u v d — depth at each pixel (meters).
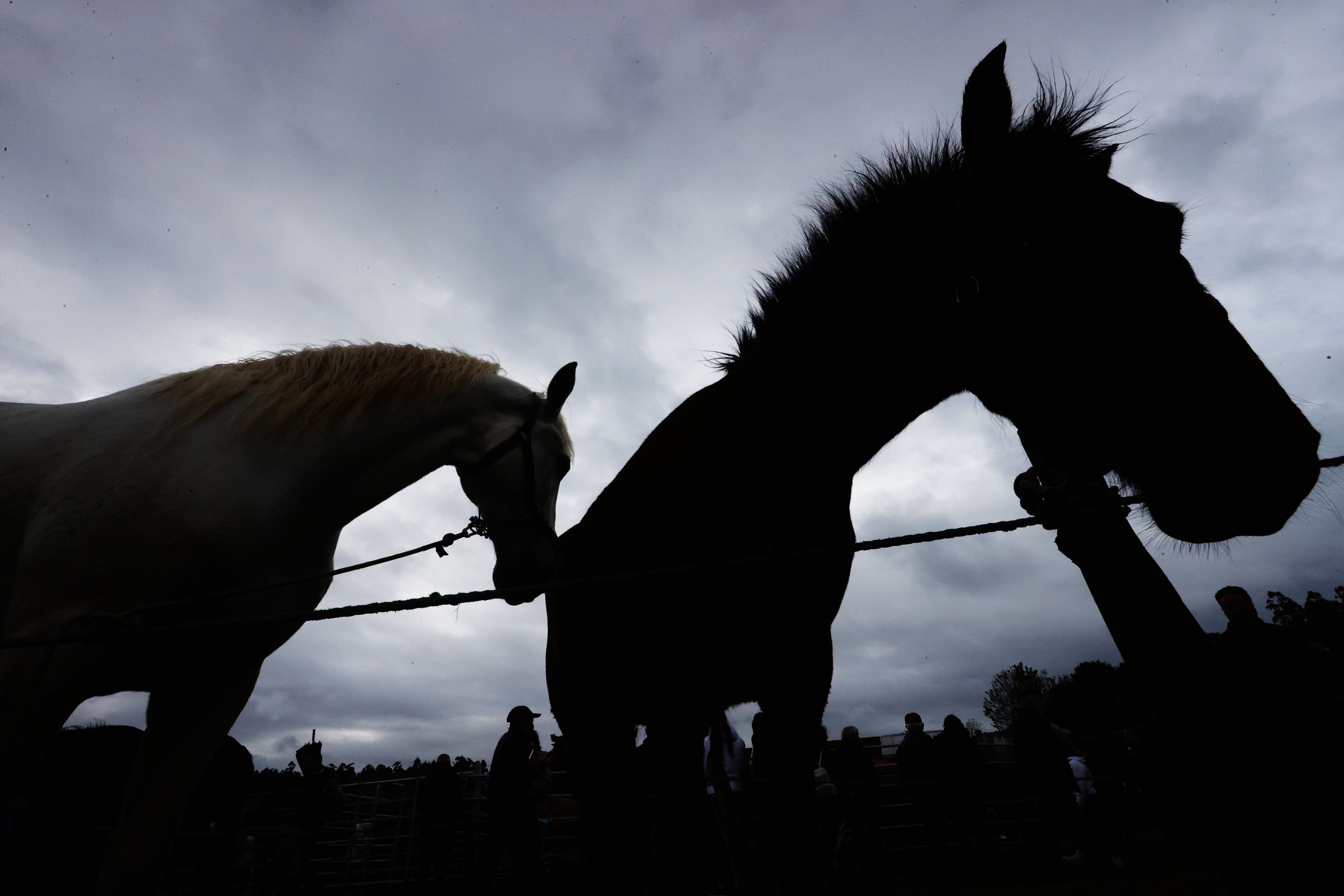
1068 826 5.66
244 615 2.13
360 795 7.38
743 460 1.60
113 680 2.07
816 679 1.69
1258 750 0.76
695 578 1.55
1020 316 1.18
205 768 2.26
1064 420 1.12
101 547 1.88
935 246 1.45
